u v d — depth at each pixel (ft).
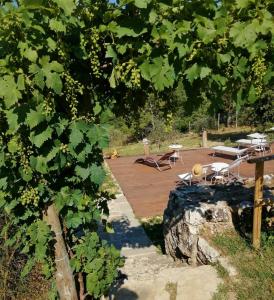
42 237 10.98
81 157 10.14
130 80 9.87
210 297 14.46
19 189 10.54
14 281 16.67
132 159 60.70
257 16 9.46
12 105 8.82
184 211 20.81
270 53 9.66
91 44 9.71
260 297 13.78
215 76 9.87
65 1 8.43
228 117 83.97
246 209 19.69
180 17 9.34
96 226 12.70
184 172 48.29
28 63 8.63
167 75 9.60
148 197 38.27
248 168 45.88
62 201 10.94
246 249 17.30
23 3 8.12
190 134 84.38
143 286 15.98
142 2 8.70
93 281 11.94
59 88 8.79
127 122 11.96
